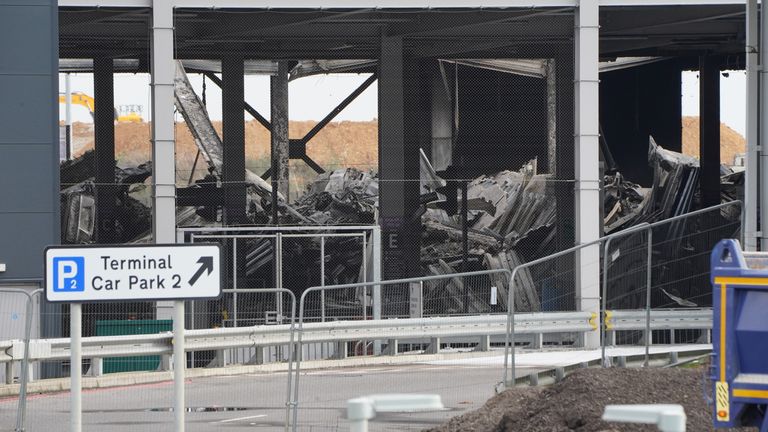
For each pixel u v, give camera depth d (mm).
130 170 111438
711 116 109250
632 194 113938
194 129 102000
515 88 93438
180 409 28953
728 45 102188
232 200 86875
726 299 26891
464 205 92875
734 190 116562
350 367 61375
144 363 63562
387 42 84875
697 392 34312
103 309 70125
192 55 88812
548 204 91938
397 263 85062
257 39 85625
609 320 62250
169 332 59188
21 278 64750
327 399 48594
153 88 69188
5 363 53688
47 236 65188
